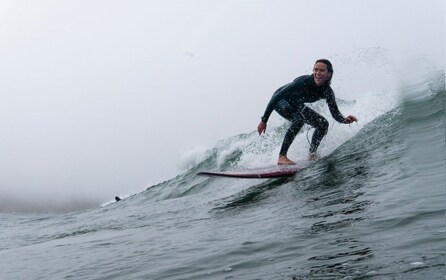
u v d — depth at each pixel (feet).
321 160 40.52
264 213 28.55
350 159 37.27
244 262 18.28
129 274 19.57
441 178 25.13
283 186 36.14
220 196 41.70
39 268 24.40
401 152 33.71
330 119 49.26
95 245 29.30
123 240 29.30
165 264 20.04
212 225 28.37
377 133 41.27
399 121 40.83
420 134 35.78
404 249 16.11
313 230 21.15
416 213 20.01
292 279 15.43
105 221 44.52
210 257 19.77
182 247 23.02
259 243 20.63
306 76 41.65
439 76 47.67
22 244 38.73
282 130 58.59
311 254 17.71
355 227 20.10
